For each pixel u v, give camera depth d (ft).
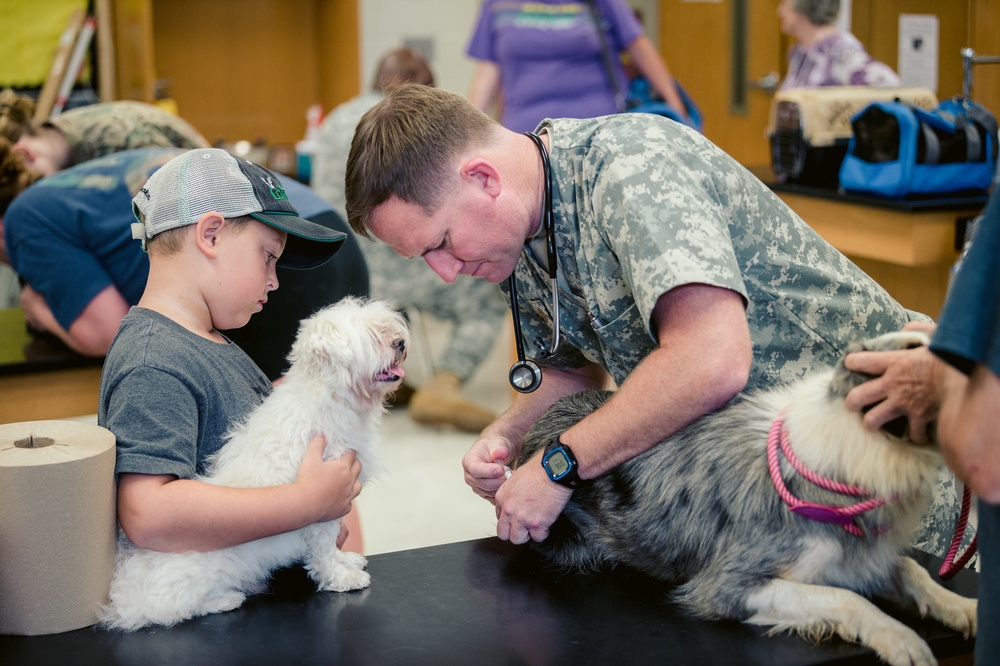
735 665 3.84
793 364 5.01
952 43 13.55
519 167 4.73
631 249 4.33
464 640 4.13
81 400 8.59
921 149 11.00
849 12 15.48
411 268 14.03
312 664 3.94
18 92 14.75
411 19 20.54
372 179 4.58
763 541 4.18
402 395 15.21
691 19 21.13
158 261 4.89
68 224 7.77
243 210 4.83
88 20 14.84
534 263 5.11
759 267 4.81
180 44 20.77
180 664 3.96
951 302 3.22
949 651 4.00
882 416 3.80
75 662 3.98
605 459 4.46
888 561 4.20
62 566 4.12
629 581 4.67
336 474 4.56
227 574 4.47
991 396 3.14
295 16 21.54
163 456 4.33
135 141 9.21
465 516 11.22
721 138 21.86
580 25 13.47
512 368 5.49
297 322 7.18
